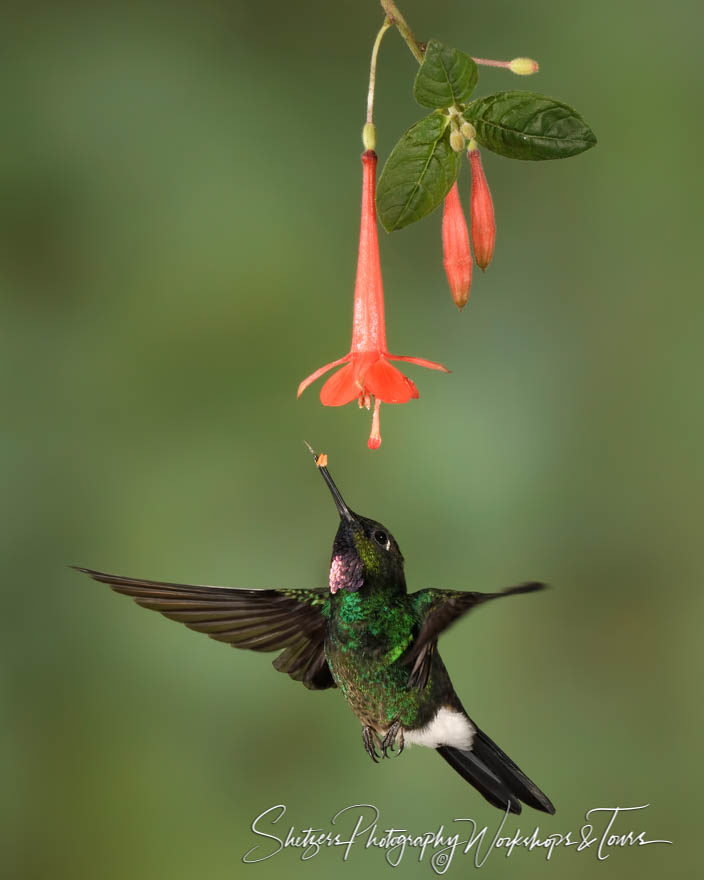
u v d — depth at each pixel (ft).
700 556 28.78
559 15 30.96
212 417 28.50
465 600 15.56
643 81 30.42
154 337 28.63
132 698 27.40
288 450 28.40
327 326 28.91
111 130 29.45
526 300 30.30
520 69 15.12
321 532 28.09
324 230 29.58
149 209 29.12
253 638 18.48
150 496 28.14
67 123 29.30
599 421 29.45
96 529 27.89
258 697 27.45
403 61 31.04
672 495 29.04
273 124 30.09
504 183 30.89
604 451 29.30
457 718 18.29
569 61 30.78
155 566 27.66
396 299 29.89
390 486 28.40
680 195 30.27
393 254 30.17
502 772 18.24
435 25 31.17
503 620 28.50
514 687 28.30
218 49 30.42
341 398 15.71
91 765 26.96
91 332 28.66
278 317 28.76
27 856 26.40
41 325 28.66
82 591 27.63
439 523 28.40
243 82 30.25
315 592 18.79
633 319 30.04
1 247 28.73
